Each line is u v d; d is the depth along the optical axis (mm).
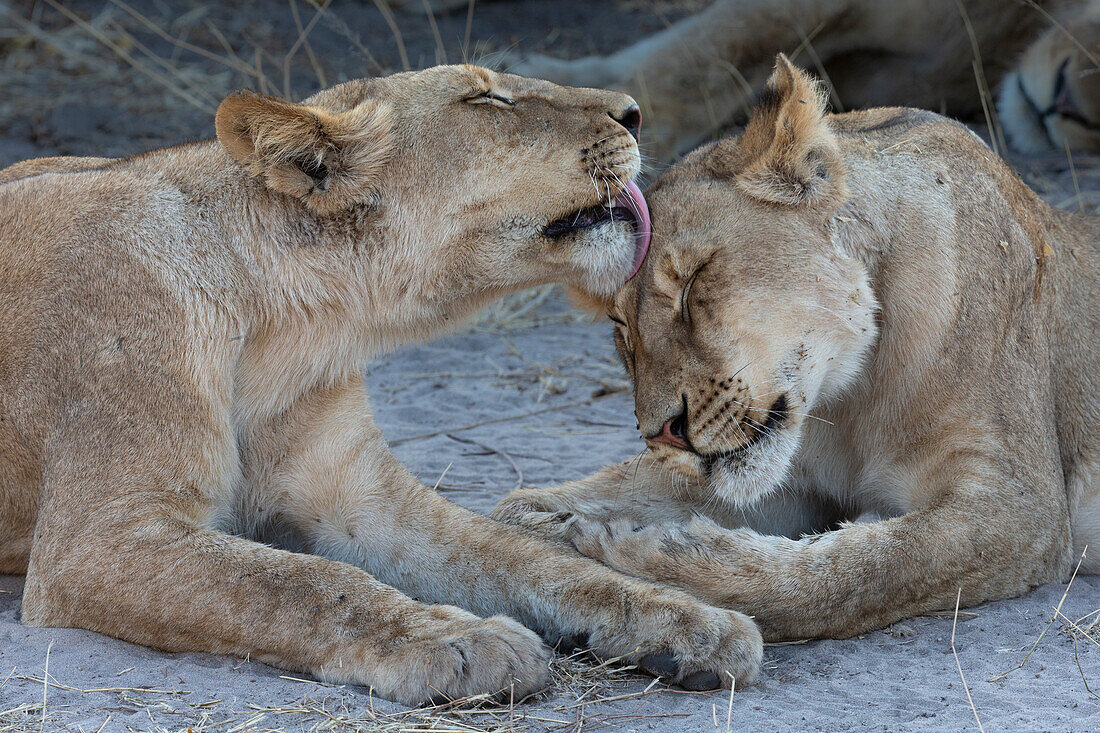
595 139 6988
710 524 6512
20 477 6820
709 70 14844
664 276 6879
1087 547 7691
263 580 5926
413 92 7047
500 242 7027
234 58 18547
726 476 6770
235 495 6926
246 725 5227
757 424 6719
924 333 6973
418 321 7246
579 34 21172
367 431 7305
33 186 7133
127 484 6242
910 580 6430
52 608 6184
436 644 5594
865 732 5188
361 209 6910
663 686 5828
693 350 6738
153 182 6953
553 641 6387
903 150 7344
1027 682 5711
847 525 6547
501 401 11258
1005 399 7000
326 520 7195
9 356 6699
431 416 10852
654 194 7285
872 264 7055
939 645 6230
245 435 7055
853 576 6316
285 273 6891
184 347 6504
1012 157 16141
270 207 6891
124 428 6320
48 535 6258
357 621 5809
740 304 6707
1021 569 6758
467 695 5527
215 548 6062
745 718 5383
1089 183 14820
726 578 6312
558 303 14484
